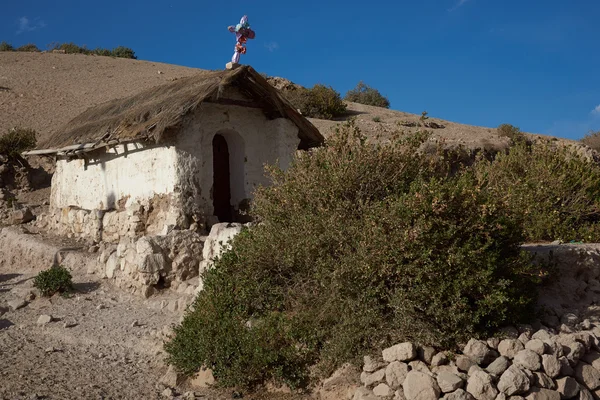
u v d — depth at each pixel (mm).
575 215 12422
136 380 6984
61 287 11250
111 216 14336
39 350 8422
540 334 5922
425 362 5617
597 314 7227
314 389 6141
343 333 6098
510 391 5000
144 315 9781
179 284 10648
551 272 7676
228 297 7227
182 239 11062
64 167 17547
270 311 7055
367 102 49469
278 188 7906
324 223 6836
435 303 5797
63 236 16188
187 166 12805
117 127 13734
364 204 7062
